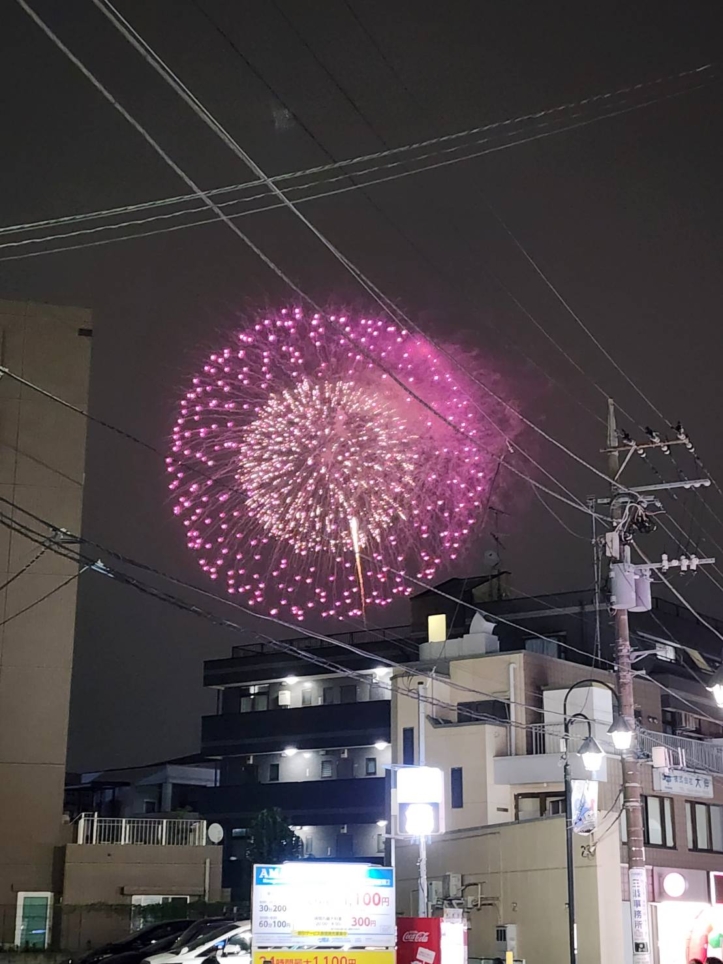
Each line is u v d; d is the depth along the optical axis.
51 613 32.81
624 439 25.30
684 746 37.22
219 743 58.56
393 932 18.56
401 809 25.17
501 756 35.34
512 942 31.05
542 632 50.34
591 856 30.23
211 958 22.39
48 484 33.56
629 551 25.08
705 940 32.50
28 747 31.84
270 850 48.47
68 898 30.53
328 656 58.03
